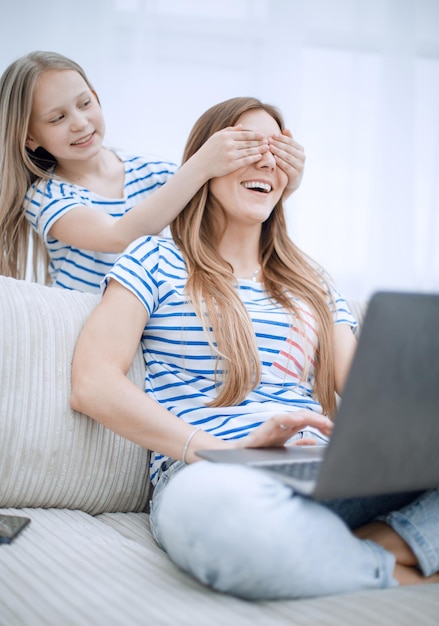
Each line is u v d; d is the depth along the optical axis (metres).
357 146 2.95
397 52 2.94
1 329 1.01
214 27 2.80
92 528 0.96
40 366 1.03
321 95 2.92
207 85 2.80
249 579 0.71
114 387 0.99
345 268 2.94
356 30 2.94
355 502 0.91
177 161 2.78
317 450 0.92
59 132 1.54
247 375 1.10
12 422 0.99
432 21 3.00
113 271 1.11
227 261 1.26
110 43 2.69
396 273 2.96
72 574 0.74
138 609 0.66
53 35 2.66
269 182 1.23
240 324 1.12
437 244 3.02
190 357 1.12
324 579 0.74
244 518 0.71
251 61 2.83
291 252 1.32
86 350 1.04
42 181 1.59
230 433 1.03
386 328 0.68
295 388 1.16
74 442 1.04
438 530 0.83
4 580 0.72
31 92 1.50
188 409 1.08
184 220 1.27
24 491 1.00
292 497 0.75
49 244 1.58
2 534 0.83
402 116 2.96
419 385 0.72
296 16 2.84
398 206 2.96
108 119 2.72
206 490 0.73
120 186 1.68
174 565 0.81
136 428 0.98
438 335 0.73
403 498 0.94
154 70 2.75
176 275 1.17
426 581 0.83
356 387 0.68
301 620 0.66
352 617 0.67
